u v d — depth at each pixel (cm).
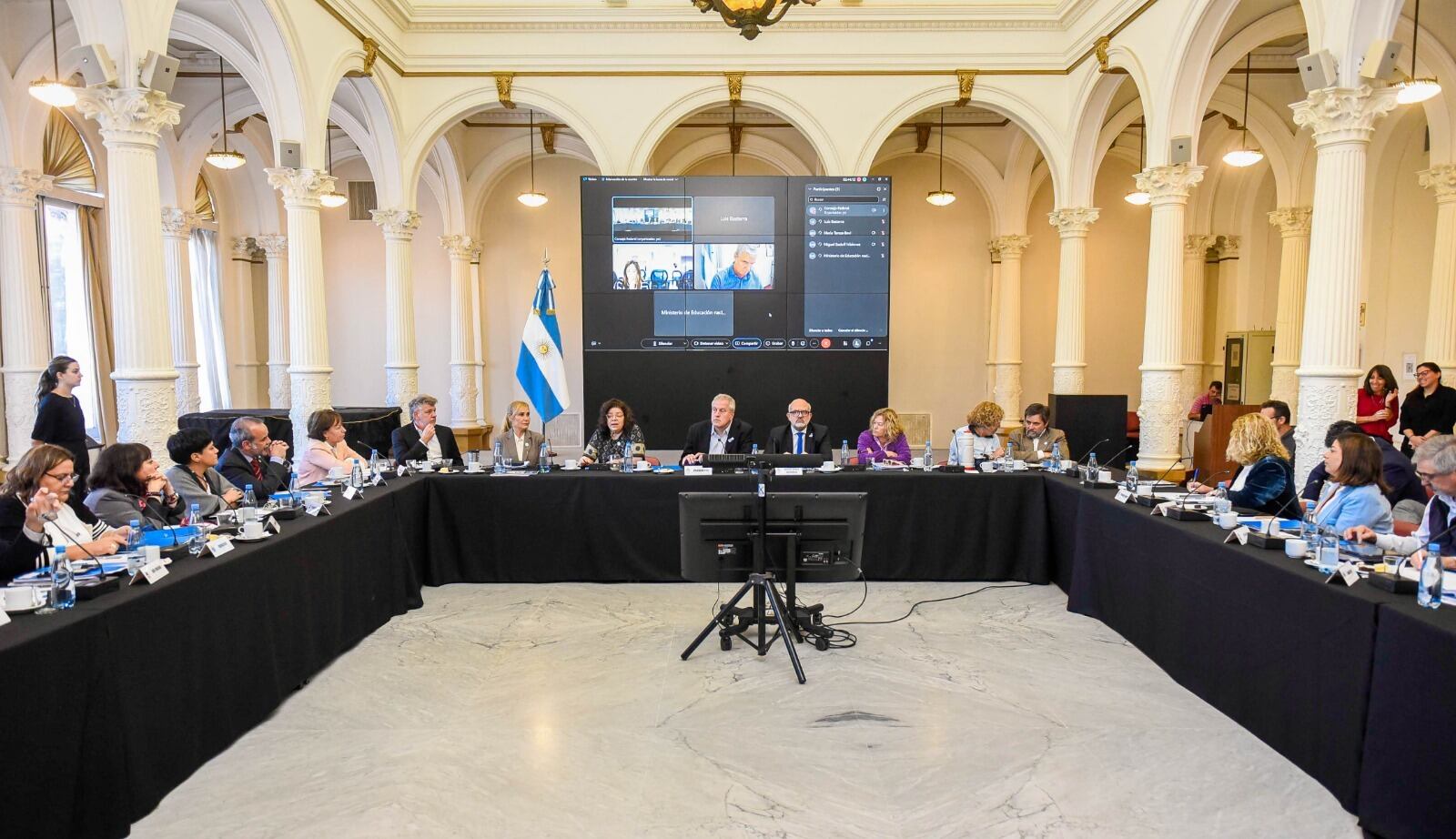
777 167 1195
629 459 547
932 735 303
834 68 845
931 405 1230
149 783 245
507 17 831
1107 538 429
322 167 709
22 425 799
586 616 449
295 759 285
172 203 999
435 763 282
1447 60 705
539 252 1242
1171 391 709
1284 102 942
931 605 471
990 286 1210
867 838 237
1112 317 1216
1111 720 316
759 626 381
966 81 845
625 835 238
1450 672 205
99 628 223
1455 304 722
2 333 795
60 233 891
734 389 773
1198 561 338
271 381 1202
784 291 768
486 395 1260
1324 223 512
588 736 303
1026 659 383
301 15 663
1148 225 1205
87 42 489
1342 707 249
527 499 514
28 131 783
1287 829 239
